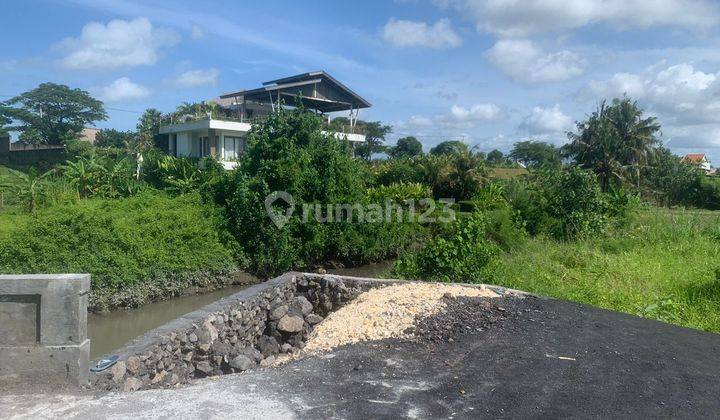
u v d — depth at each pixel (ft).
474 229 31.96
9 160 127.34
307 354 17.74
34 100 162.40
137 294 34.71
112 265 33.68
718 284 28.40
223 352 20.95
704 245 43.34
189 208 45.42
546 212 58.08
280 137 50.60
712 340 19.31
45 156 125.59
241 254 45.09
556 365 15.93
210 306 23.29
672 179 118.93
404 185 70.79
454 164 90.17
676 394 14.14
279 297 26.63
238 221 46.47
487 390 13.98
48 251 31.96
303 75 115.96
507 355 16.65
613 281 31.27
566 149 125.80
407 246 57.57
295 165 48.57
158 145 130.11
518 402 13.28
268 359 20.30
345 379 14.57
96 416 11.80
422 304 21.49
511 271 33.01
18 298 13.35
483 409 12.81
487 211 53.88
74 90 169.07
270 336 24.98
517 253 42.60
